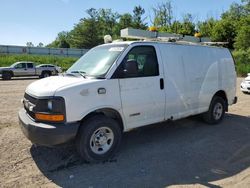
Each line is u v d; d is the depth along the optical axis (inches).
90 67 206.2
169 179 165.9
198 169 180.2
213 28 2256.4
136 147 219.0
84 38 3344.0
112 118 197.6
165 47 230.2
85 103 178.4
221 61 284.8
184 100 242.4
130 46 205.2
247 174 173.8
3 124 280.1
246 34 1819.6
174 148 217.6
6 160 190.7
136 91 204.2
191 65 249.0
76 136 183.2
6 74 960.9
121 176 169.2
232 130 269.1
